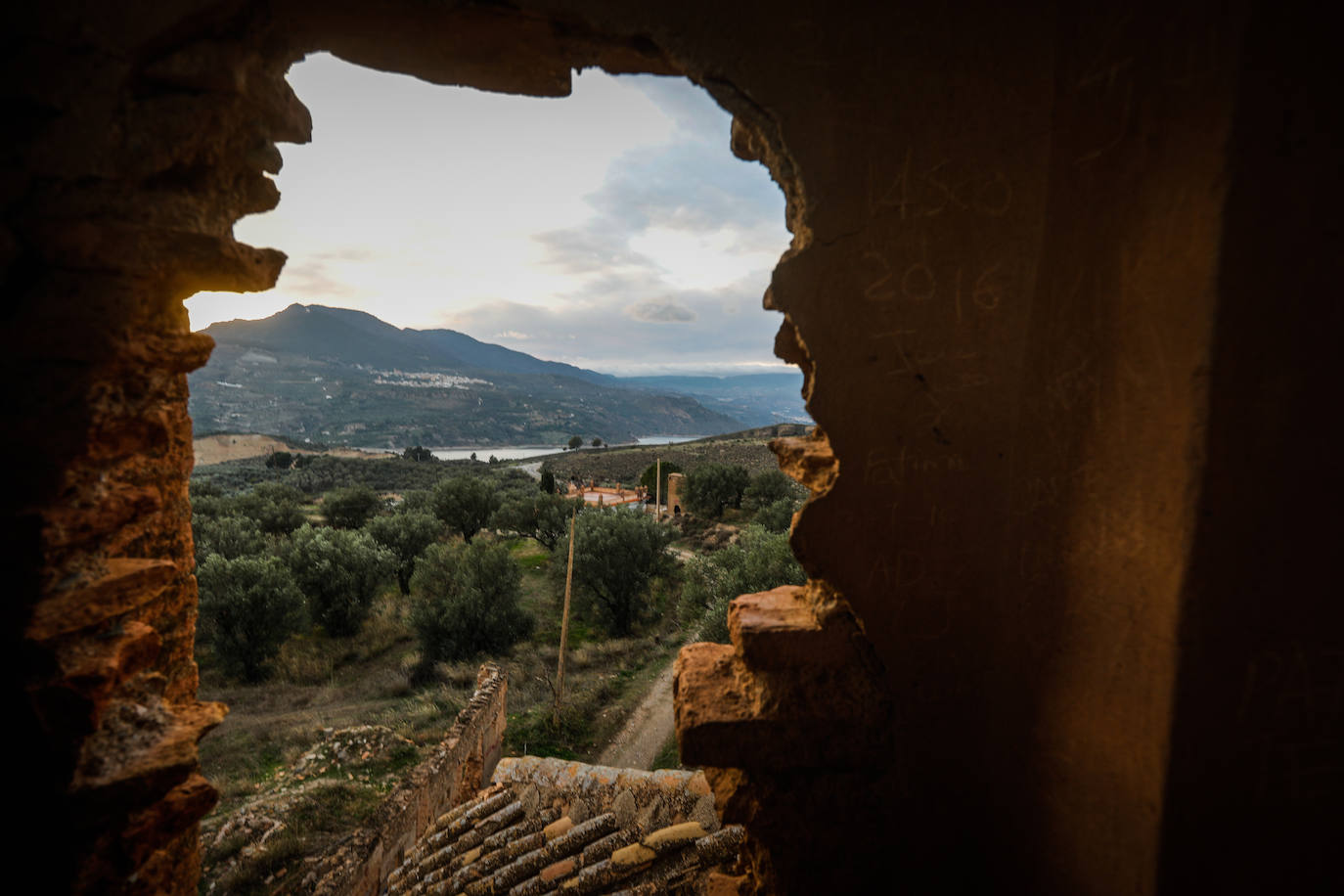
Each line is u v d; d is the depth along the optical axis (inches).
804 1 91.0
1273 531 64.7
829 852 104.4
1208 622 66.9
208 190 96.2
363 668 703.1
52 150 82.7
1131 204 75.1
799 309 95.3
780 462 116.6
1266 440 63.9
